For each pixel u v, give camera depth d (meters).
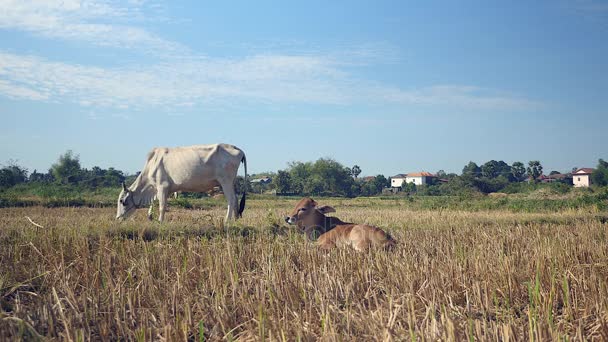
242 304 4.78
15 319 4.09
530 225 12.65
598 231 11.41
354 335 4.03
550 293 4.58
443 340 3.68
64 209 16.67
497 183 66.06
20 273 6.11
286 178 69.06
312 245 7.75
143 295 5.20
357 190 79.12
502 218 15.05
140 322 4.49
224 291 5.16
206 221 10.89
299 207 8.88
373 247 7.40
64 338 3.83
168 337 3.89
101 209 16.97
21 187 28.84
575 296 4.88
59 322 4.41
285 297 4.96
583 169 96.06
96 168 49.72
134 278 6.23
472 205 23.95
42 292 5.52
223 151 12.38
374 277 5.97
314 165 75.75
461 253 6.76
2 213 14.29
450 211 20.45
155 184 12.42
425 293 4.99
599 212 18.50
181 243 8.07
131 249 7.40
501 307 4.91
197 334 4.34
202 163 12.19
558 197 32.94
